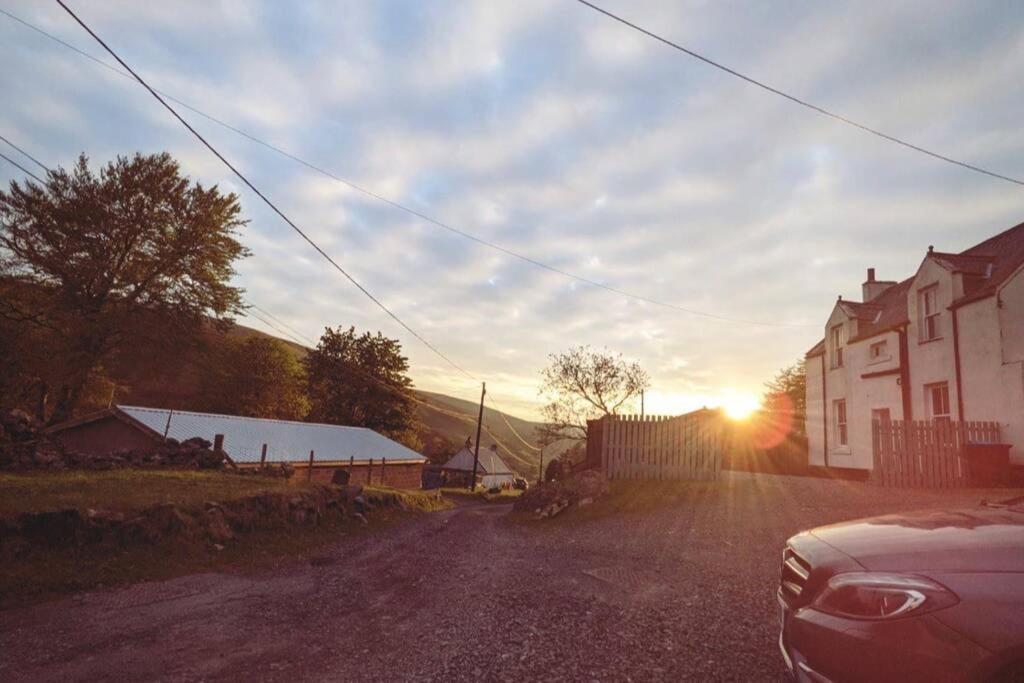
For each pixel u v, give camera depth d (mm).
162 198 37406
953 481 13133
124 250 37219
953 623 2430
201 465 17266
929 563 2766
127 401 67438
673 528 10195
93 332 34656
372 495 16000
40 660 4480
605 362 31875
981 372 14406
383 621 5516
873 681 2555
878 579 2762
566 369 32000
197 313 38062
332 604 6219
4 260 33750
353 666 4270
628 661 4199
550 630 5016
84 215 35219
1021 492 11594
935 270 16125
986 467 12953
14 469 13586
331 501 13023
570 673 4004
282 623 5477
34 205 34094
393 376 65375
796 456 24375
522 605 5914
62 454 15172
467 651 4535
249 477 15219
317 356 64688
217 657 4516
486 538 11375
